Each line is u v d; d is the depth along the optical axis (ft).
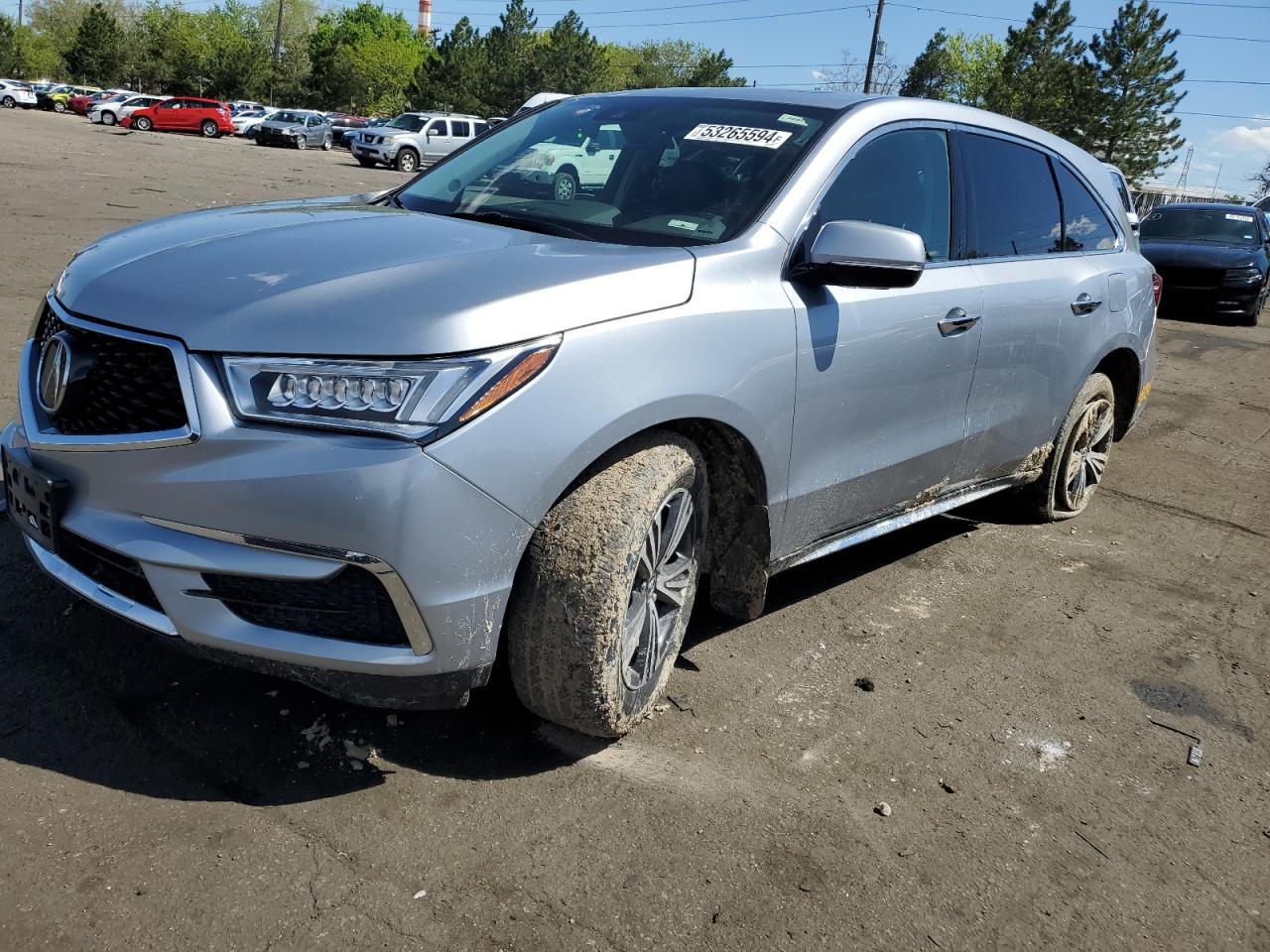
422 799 8.20
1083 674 11.66
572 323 7.83
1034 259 13.78
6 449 8.74
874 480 11.36
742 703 10.19
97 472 7.66
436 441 7.16
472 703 9.55
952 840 8.48
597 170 11.10
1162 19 205.36
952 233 12.21
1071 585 14.28
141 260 8.60
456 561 7.39
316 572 7.22
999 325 12.60
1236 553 16.33
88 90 192.95
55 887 6.92
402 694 7.72
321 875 7.30
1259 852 8.81
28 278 26.76
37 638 9.80
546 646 8.21
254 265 8.22
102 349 7.84
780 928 7.29
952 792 9.13
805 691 10.57
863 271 9.58
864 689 10.75
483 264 8.16
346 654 7.48
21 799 7.69
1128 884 8.21
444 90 234.58
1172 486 19.97
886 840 8.38
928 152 12.02
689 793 8.65
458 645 7.65
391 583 7.24
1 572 10.96
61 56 307.58
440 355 7.19
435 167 12.85
